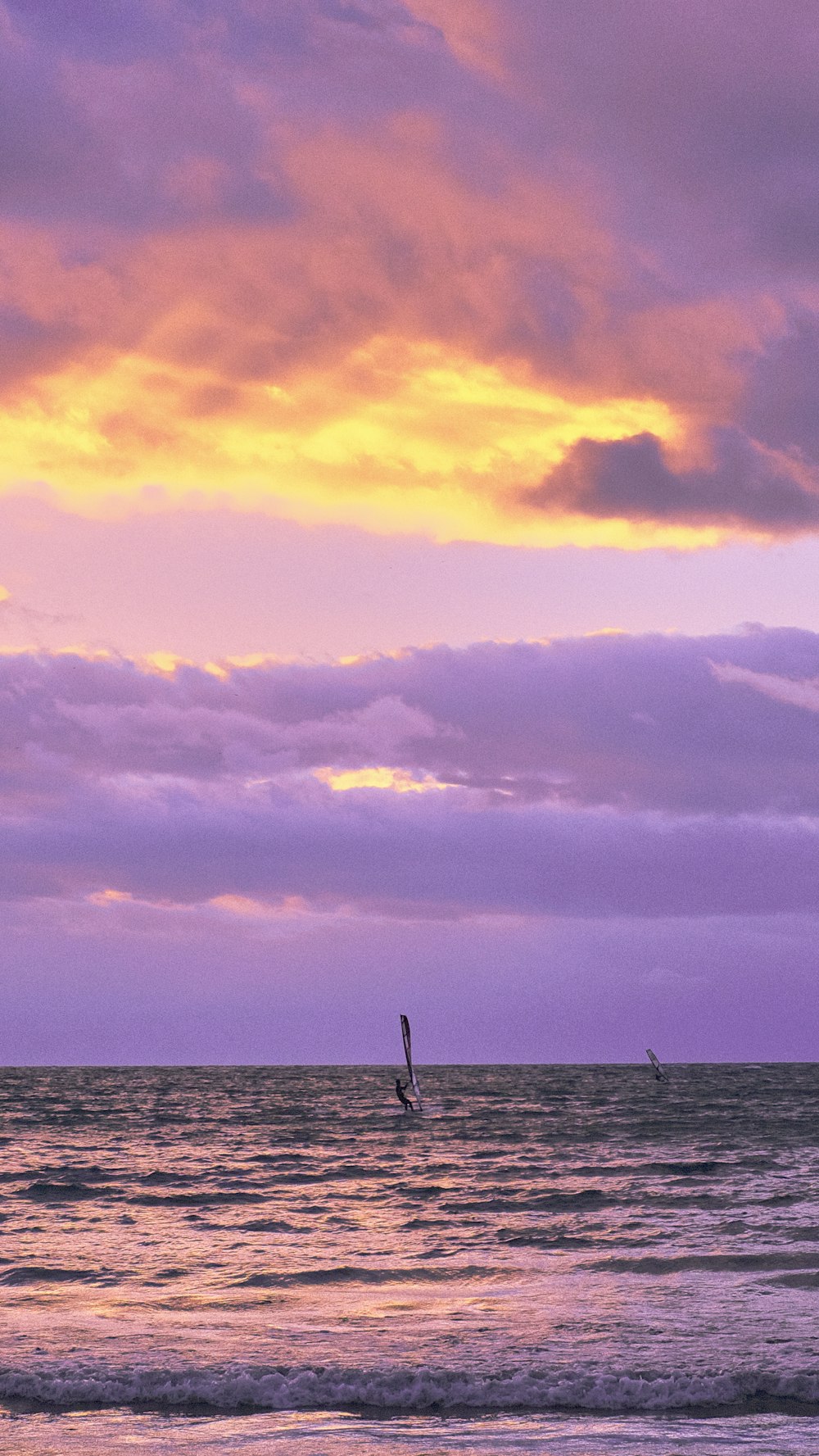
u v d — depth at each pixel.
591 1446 14.76
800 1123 76.19
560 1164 51.03
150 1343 19.77
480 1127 76.19
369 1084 173.25
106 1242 31.25
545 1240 30.64
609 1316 21.53
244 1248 30.12
